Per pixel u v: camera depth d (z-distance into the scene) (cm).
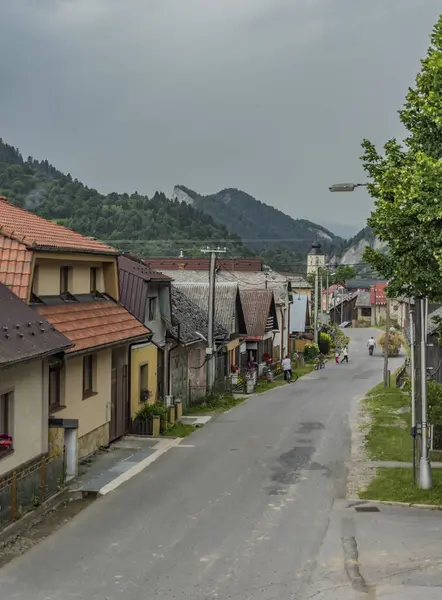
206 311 4188
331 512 1451
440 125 1362
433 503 1505
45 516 1395
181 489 1631
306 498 1567
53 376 1728
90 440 1967
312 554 1175
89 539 1252
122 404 2255
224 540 1252
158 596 991
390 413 2953
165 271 6291
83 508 1457
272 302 5034
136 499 1534
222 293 4325
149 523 1355
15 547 1205
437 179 1263
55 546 1212
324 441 2320
